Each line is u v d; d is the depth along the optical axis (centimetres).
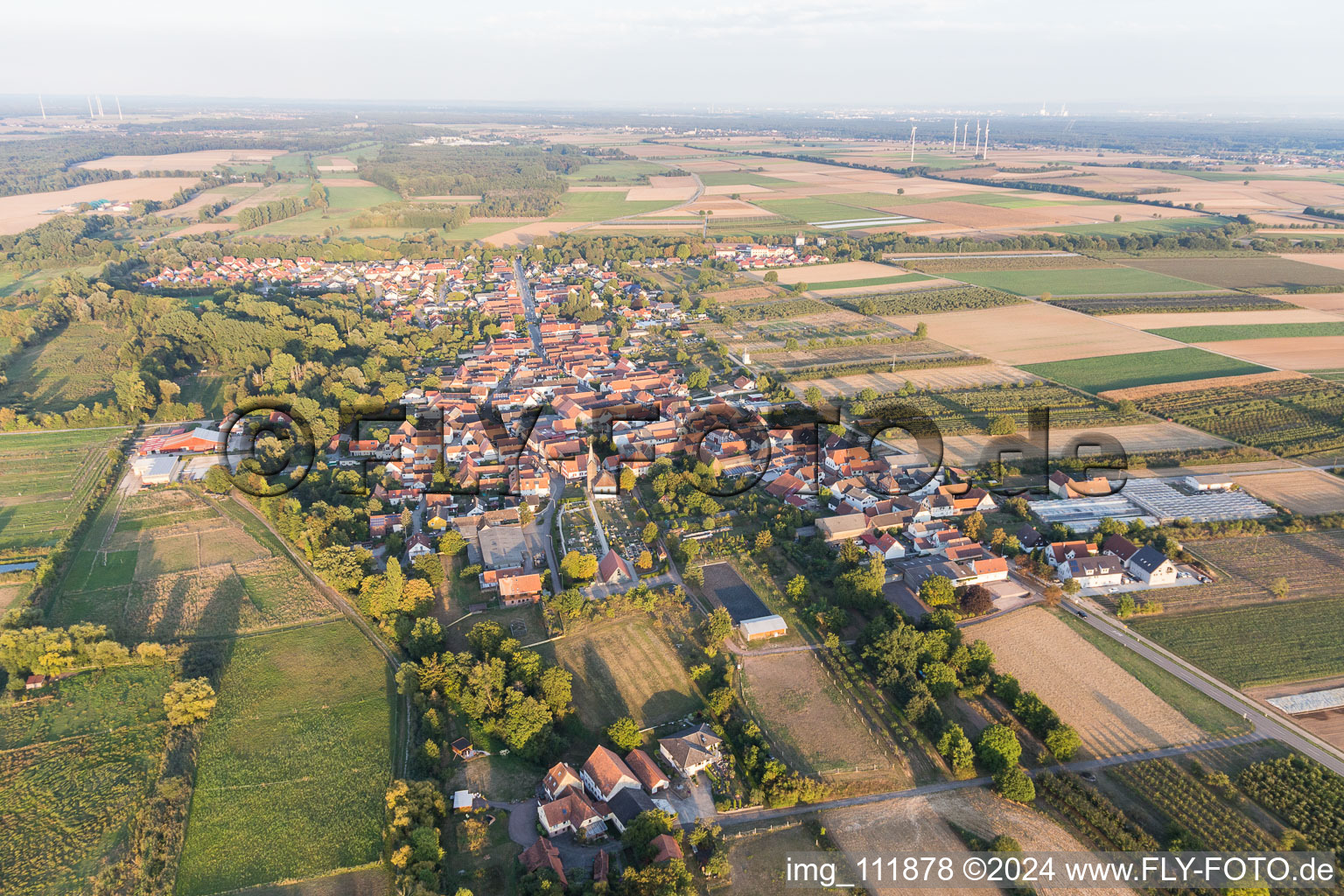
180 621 14300
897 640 12975
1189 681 12725
